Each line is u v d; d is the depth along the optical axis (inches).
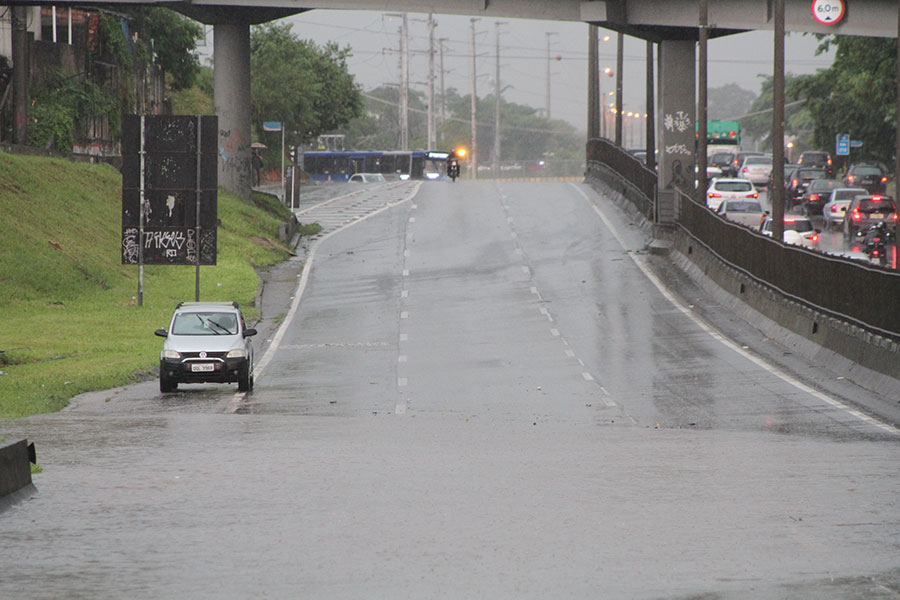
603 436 2573.8
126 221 5979.3
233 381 3604.8
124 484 1804.9
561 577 1214.9
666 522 1508.4
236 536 1419.8
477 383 3754.9
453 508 1610.5
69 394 3499.0
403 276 6983.3
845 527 1473.9
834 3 7062.0
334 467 2006.6
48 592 1152.8
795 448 2335.1
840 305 4008.4
